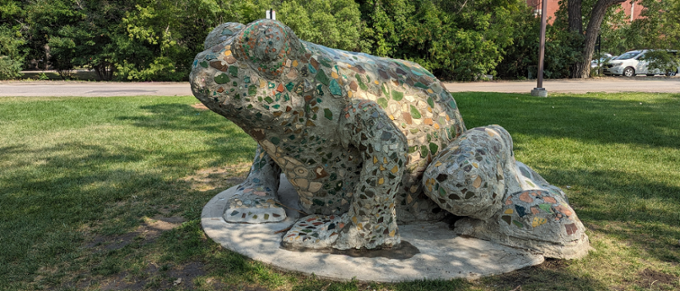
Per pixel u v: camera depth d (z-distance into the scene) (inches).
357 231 120.0
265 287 110.0
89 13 820.6
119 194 184.9
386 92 124.5
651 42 984.9
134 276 118.0
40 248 135.1
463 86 749.9
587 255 123.5
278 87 108.3
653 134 303.3
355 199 118.6
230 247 125.9
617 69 975.0
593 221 153.5
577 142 281.0
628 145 271.9
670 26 967.6
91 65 848.9
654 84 756.6
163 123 352.2
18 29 849.5
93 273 119.8
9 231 147.5
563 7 979.9
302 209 145.1
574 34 907.4
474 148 118.6
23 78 870.4
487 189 115.5
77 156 249.8
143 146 275.6
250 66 105.0
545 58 910.4
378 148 110.9
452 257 118.1
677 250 129.6
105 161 239.1
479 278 111.0
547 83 806.5
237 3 781.9
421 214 136.0
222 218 145.9
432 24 864.3
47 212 165.2
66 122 353.7
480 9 940.6
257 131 115.1
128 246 135.1
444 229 134.2
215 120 367.9
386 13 893.2
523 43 890.1
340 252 120.7
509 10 925.2
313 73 111.9
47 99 494.6
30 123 348.2
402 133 114.4
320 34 765.3
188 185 200.5
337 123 116.2
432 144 128.9
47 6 807.7
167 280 115.2
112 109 421.7
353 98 116.2
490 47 852.0
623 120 360.5
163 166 230.8
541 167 225.1
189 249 128.6
